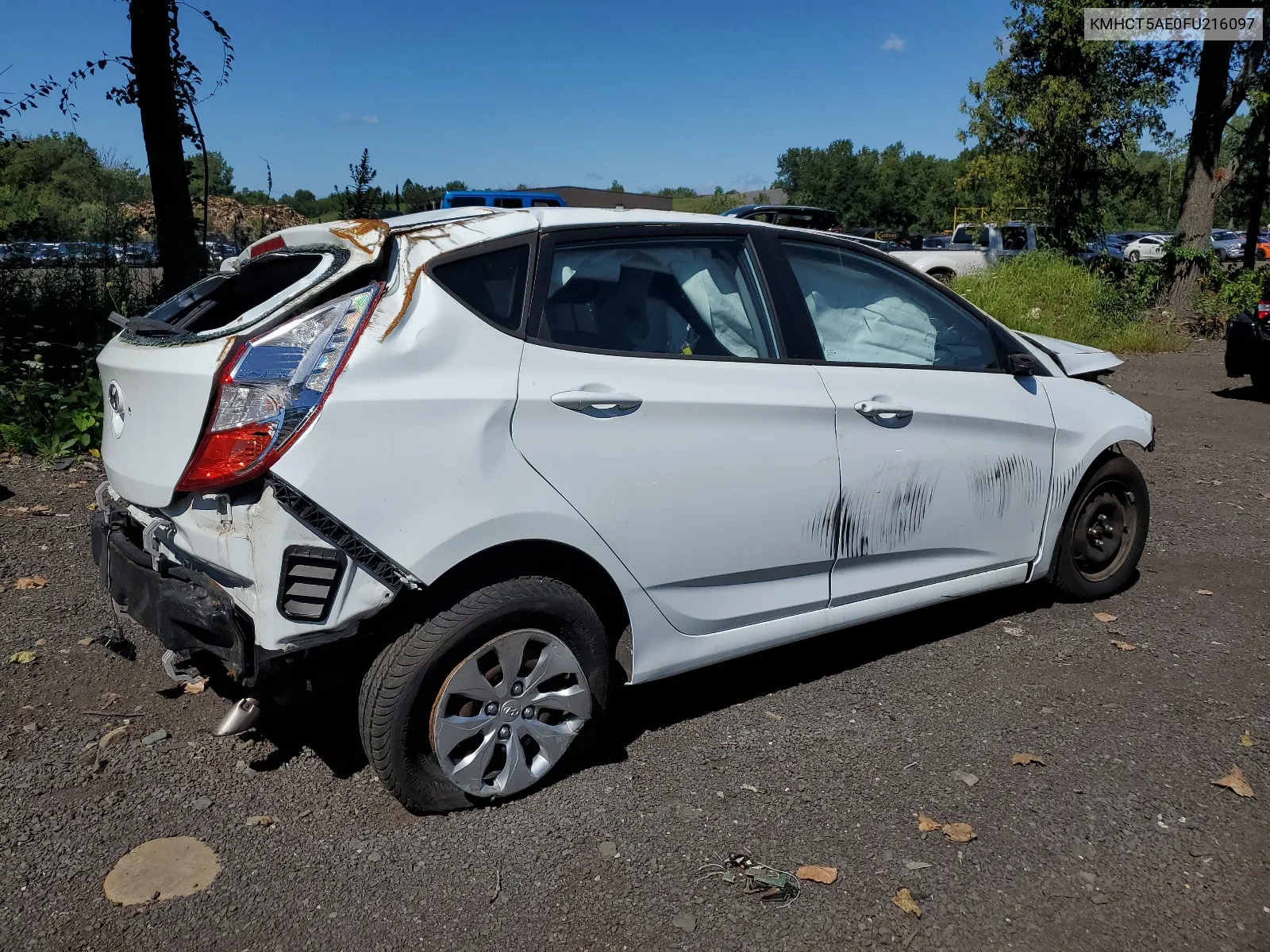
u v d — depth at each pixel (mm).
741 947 2436
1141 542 4875
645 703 3768
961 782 3164
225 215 13008
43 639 4117
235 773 3217
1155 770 3234
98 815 2971
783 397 3402
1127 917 2541
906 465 3773
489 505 2781
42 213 9867
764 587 3500
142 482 2836
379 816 2980
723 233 3539
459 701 2883
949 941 2453
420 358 2736
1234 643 4281
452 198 12156
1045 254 16531
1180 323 16328
